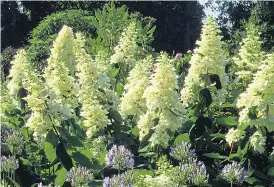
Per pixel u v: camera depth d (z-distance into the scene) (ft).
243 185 19.33
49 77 23.24
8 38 143.33
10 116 22.71
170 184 14.84
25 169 19.07
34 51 55.83
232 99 24.70
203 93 21.57
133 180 14.78
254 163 19.94
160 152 19.71
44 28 60.85
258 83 19.76
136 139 21.52
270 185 19.51
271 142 22.52
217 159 20.83
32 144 20.88
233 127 22.57
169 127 19.97
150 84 22.48
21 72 24.22
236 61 26.22
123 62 29.30
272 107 19.85
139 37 38.78
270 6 74.74
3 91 23.02
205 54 22.44
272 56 19.84
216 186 18.97
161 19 144.77
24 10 145.69
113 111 21.06
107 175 18.54
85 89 21.76
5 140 19.93
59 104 19.39
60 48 26.35
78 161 18.31
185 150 17.34
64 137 18.85
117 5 133.28
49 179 19.58
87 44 42.55
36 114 19.24
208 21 22.65
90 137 20.35
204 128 21.17
